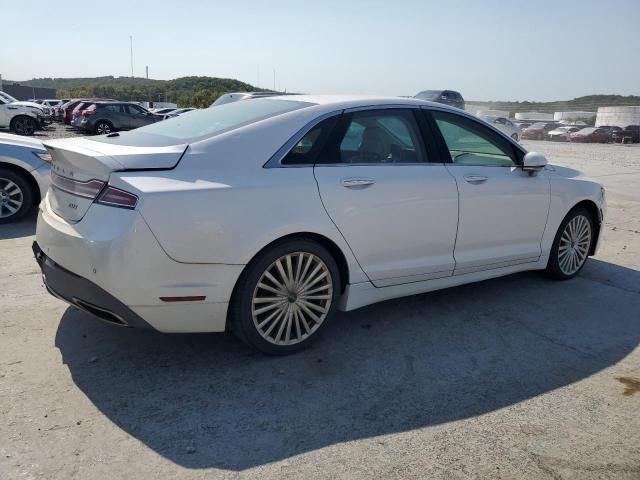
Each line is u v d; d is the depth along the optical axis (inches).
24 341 143.5
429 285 162.9
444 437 110.4
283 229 129.6
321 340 151.2
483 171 170.7
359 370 135.8
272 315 135.6
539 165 177.8
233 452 103.5
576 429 114.6
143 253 115.9
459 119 171.9
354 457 103.3
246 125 136.6
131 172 120.0
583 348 152.7
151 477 96.1
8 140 270.2
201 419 113.4
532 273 217.8
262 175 130.5
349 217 140.6
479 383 131.8
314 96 160.2
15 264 204.5
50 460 99.2
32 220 275.7
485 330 161.9
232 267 124.7
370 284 149.3
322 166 139.6
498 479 99.0
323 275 140.9
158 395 121.6
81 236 120.4
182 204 118.5
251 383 127.8
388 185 147.3
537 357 146.3
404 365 139.2
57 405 116.2
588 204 206.2
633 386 132.9
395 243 150.9
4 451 100.9
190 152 126.7
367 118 151.9
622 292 198.4
